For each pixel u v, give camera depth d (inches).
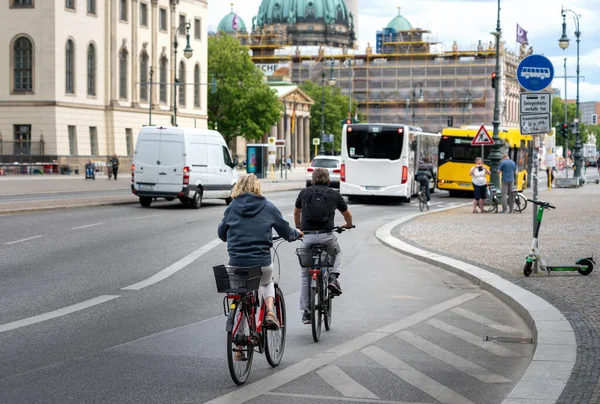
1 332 510.9
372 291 709.3
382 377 417.7
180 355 457.4
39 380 399.5
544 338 482.9
